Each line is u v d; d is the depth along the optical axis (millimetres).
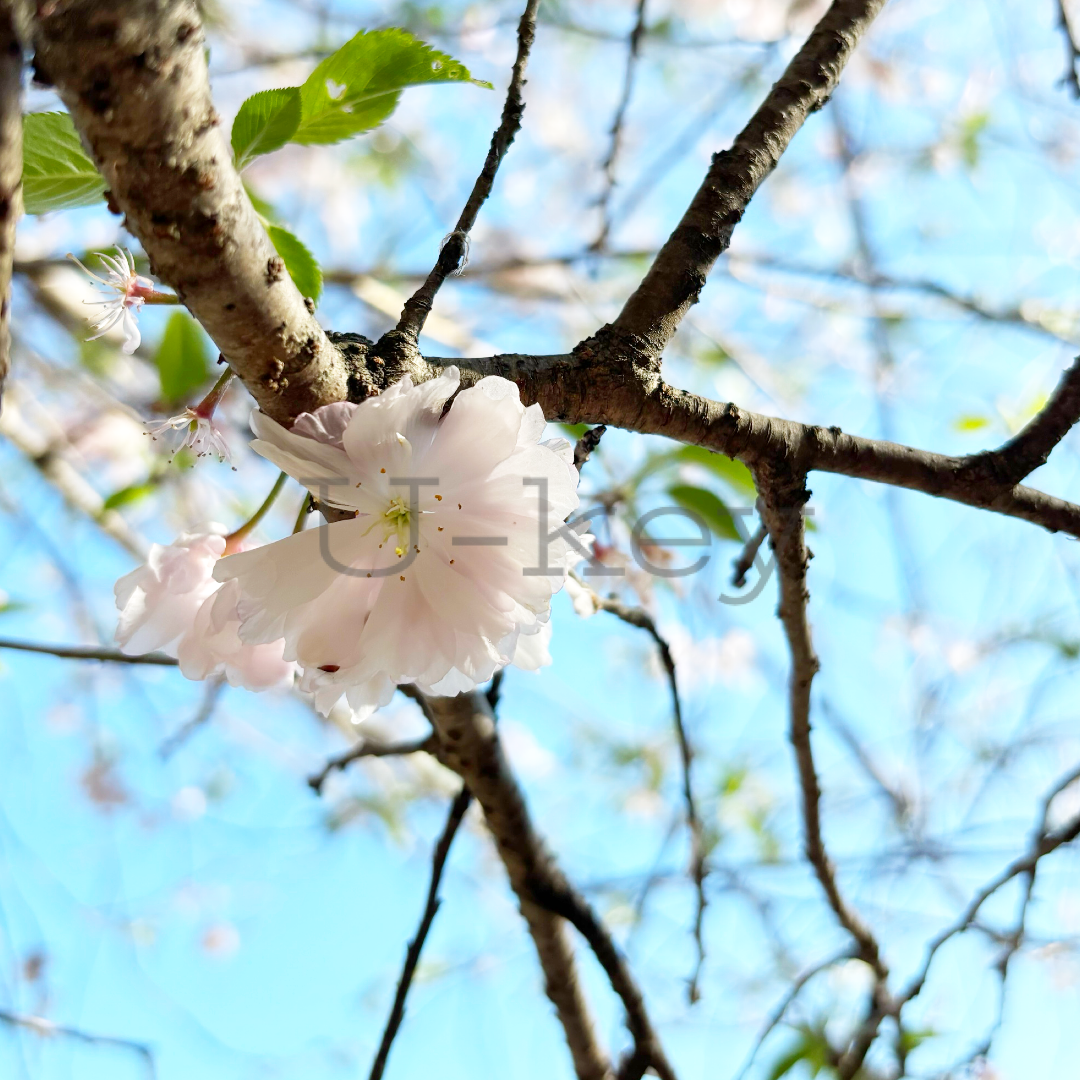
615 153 591
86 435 897
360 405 360
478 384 368
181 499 806
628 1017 458
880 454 418
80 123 344
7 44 328
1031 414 653
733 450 409
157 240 351
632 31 548
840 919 500
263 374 363
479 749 445
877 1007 524
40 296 725
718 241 409
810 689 443
